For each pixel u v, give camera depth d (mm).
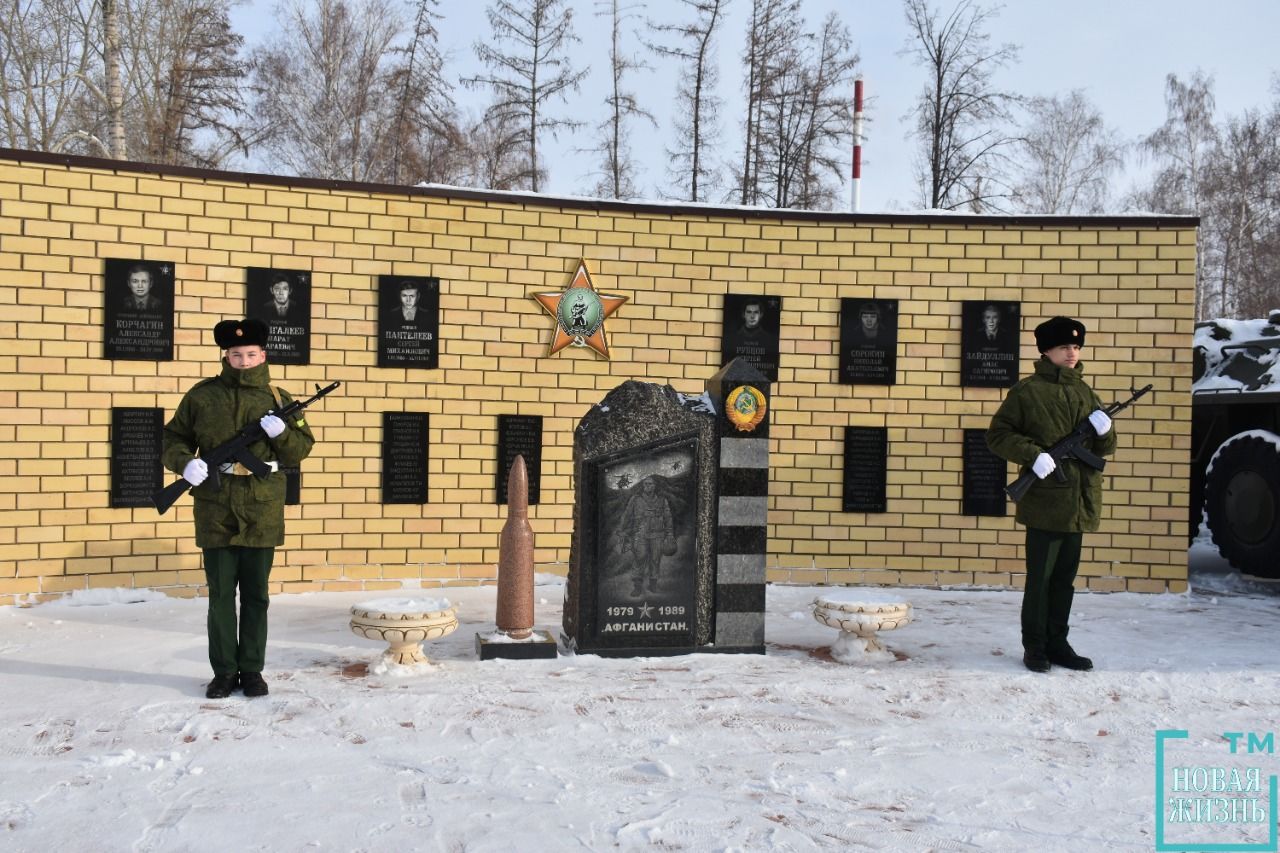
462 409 9180
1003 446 6613
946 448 9633
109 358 8180
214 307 8516
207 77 24828
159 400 8328
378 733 4988
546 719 5270
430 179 28141
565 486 9414
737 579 6984
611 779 4426
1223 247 31828
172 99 24016
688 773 4520
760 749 4887
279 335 8688
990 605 8859
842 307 9641
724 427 6973
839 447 9641
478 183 28500
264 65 27141
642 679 6164
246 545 5602
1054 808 4234
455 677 6105
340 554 8875
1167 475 9461
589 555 6805
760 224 9633
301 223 8758
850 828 3961
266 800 4109
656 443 6883
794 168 24438
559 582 9414
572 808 4078
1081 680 6301
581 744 4887
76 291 8086
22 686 5727
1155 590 9438
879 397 9641
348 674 6129
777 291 9641
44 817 3918
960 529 9602
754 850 3730
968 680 6273
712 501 7012
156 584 8305
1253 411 10758
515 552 6691
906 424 9641
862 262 9656
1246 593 9672
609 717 5336
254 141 26656
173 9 23828
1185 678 6336
